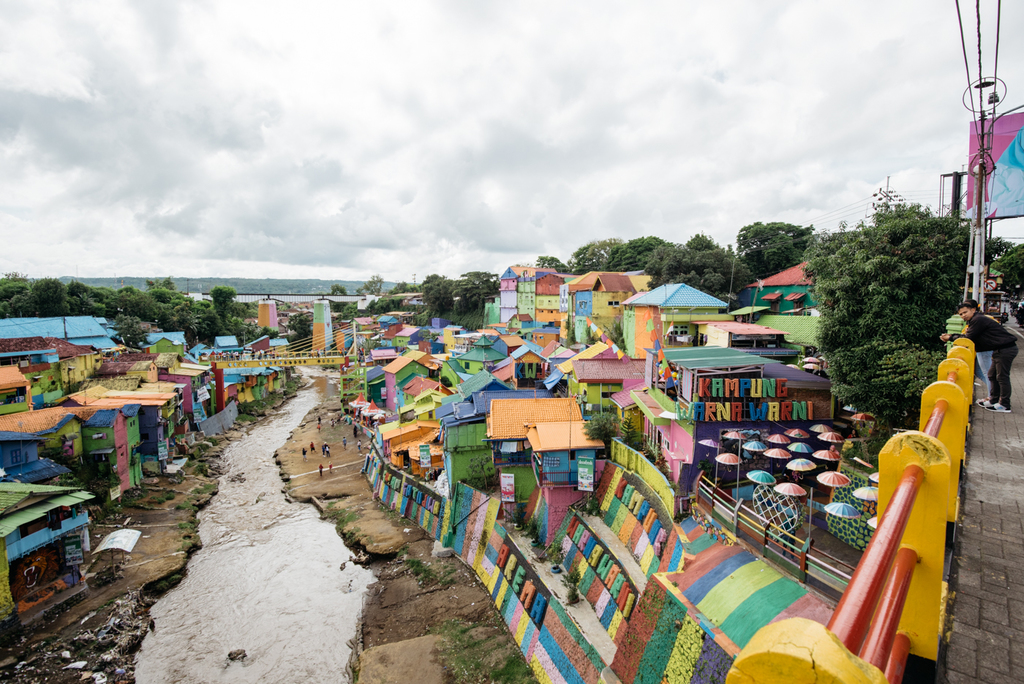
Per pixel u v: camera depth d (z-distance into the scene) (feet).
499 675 82.07
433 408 161.07
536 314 270.26
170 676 88.02
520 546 101.09
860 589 7.28
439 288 384.68
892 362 65.26
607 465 102.01
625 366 130.93
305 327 382.22
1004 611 17.42
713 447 80.07
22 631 91.97
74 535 102.73
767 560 58.23
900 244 72.64
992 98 43.29
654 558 76.59
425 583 110.11
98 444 134.62
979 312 40.55
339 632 98.99
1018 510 23.88
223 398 230.89
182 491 153.89
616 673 59.88
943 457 12.98
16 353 150.20
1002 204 71.46
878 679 4.72
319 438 209.97
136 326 242.37
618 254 297.94
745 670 5.00
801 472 79.05
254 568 119.85
